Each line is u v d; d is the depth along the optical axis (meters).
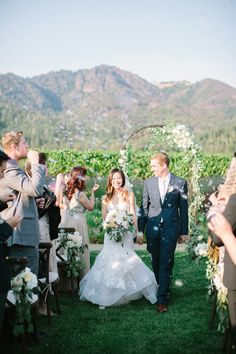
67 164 17.52
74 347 3.80
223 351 3.69
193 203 7.96
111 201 5.38
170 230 4.93
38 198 4.55
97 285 4.98
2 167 3.22
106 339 3.98
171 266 4.94
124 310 4.80
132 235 5.20
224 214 2.40
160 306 4.76
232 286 2.47
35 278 3.53
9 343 3.86
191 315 4.62
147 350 3.75
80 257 5.63
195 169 7.96
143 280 5.04
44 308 4.66
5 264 3.19
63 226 5.62
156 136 8.09
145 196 5.16
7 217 3.83
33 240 3.93
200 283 5.88
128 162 8.41
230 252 2.02
